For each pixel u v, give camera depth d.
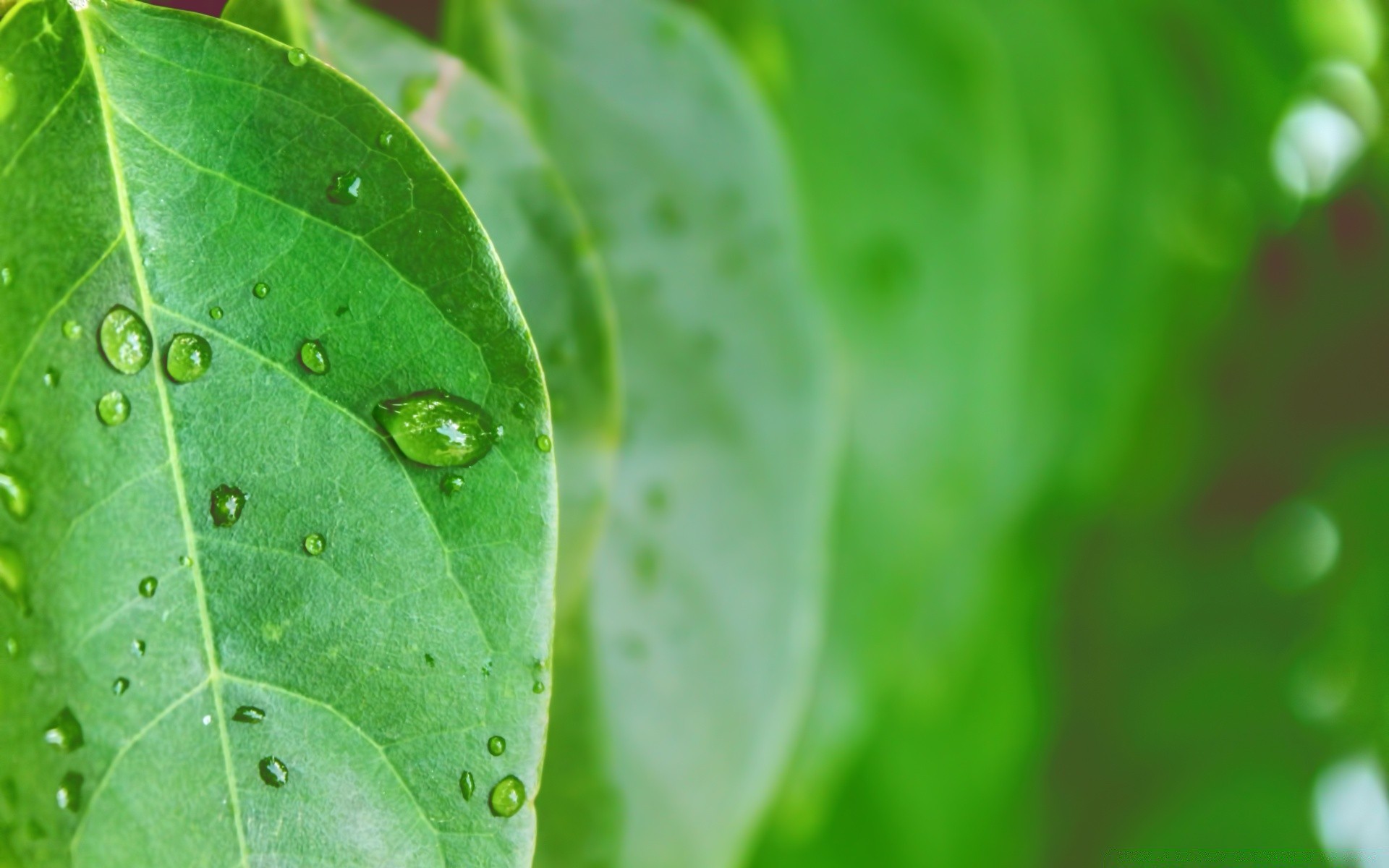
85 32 0.31
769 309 0.36
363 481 0.31
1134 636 0.69
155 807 0.30
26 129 0.31
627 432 0.36
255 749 0.30
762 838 0.55
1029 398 0.57
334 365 0.31
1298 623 0.69
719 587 0.36
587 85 0.36
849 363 0.51
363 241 0.31
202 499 0.31
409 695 0.31
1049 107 0.56
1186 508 0.68
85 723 0.30
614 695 0.36
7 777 0.30
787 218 0.36
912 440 0.53
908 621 0.54
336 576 0.31
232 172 0.31
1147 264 0.60
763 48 0.48
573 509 0.34
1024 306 0.55
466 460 0.31
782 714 0.37
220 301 0.31
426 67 0.33
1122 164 0.59
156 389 0.31
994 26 0.54
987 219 0.53
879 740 0.59
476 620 0.31
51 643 0.30
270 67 0.31
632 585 0.36
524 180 0.34
